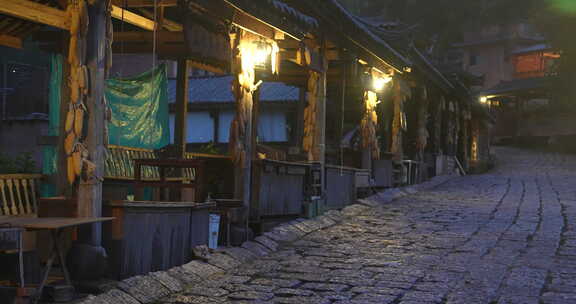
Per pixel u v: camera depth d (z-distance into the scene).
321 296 7.91
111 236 7.66
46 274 6.49
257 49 11.77
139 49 11.22
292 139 27.83
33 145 17.36
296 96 28.02
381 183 20.67
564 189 23.53
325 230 13.48
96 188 7.56
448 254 10.66
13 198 9.08
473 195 21.42
